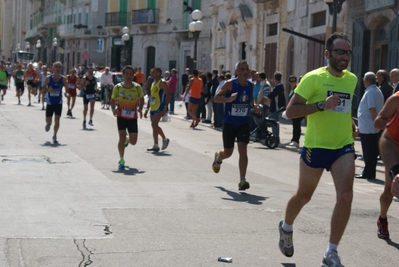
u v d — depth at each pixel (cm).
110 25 6062
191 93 2522
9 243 758
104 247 756
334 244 668
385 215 838
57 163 1421
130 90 1396
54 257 709
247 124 1177
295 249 774
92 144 1805
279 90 2055
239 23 3931
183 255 734
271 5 3528
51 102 1806
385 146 669
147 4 5638
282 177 1382
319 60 2906
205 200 1054
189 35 5047
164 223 883
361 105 1418
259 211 980
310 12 3039
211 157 1644
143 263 699
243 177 1161
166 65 5434
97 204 992
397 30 2275
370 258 750
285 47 3356
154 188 1149
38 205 974
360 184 1348
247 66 1174
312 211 991
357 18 2627
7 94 4531
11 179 1196
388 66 2344
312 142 689
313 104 673
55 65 1803
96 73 4431
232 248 770
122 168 1373
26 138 1902
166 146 1738
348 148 683
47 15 9075
